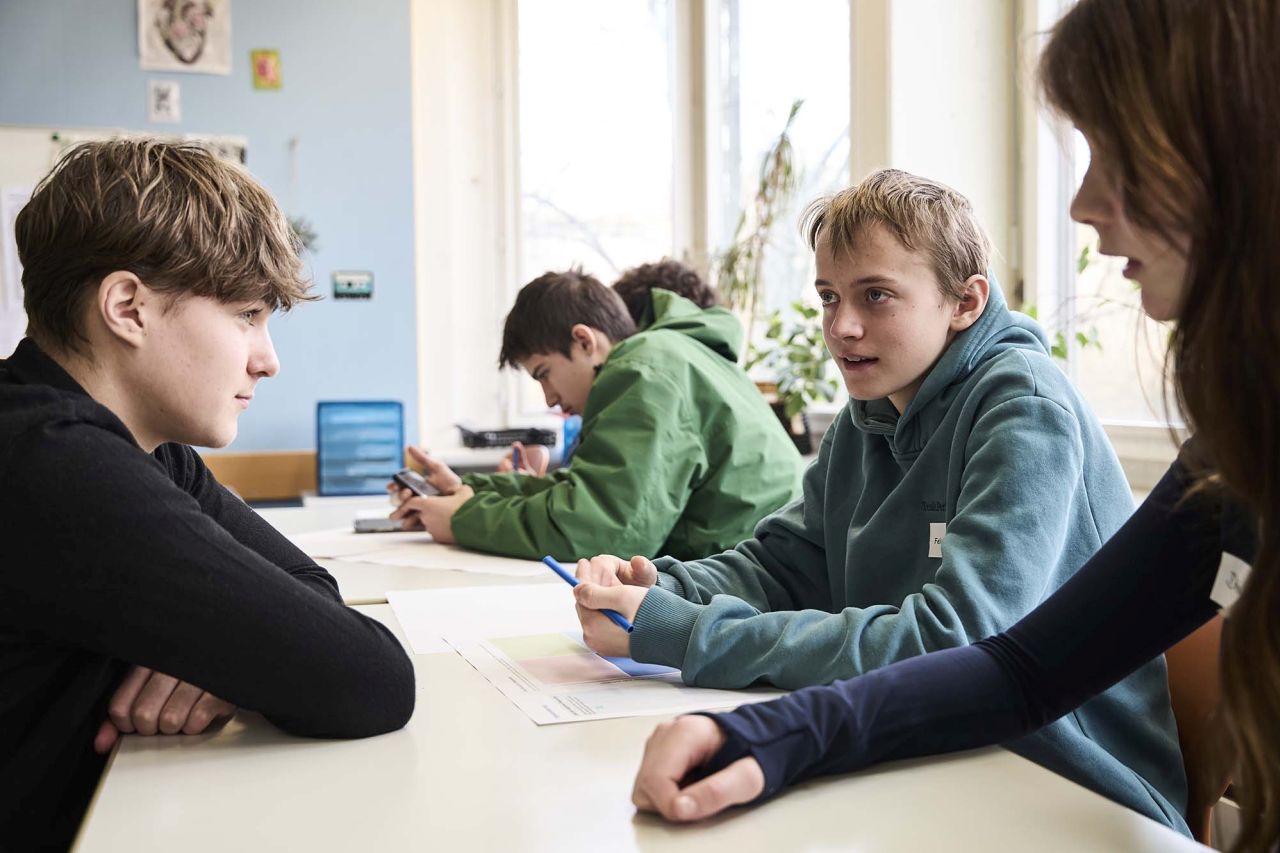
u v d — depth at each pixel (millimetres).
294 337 3449
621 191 4031
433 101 3779
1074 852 602
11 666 783
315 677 781
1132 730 1041
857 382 1154
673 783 649
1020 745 979
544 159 3957
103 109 3301
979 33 2549
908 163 2535
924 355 1136
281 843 614
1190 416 627
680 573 1236
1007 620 926
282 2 3408
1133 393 2180
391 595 1349
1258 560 606
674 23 4012
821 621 943
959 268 1137
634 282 2299
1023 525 968
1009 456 1007
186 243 851
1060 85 643
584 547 1645
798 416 3012
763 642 930
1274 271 572
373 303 3510
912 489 1162
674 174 4031
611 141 4016
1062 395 1068
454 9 3814
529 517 1666
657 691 925
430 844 612
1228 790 1062
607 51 3998
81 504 751
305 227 3449
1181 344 622
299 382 3457
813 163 3336
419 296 3623
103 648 772
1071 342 2346
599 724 832
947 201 1153
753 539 1363
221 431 905
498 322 3891
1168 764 1040
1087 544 1081
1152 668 1063
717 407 1775
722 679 934
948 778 713
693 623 958
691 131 4027
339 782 712
